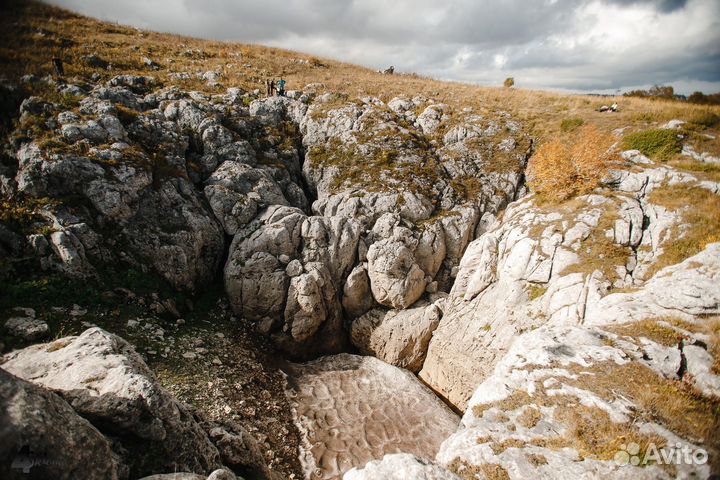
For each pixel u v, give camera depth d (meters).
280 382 17.20
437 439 15.38
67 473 4.97
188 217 18.81
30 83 20.92
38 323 12.24
